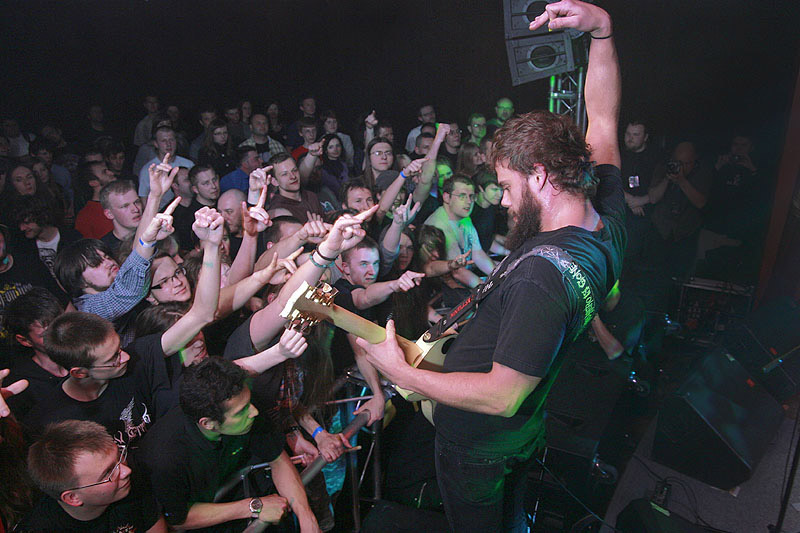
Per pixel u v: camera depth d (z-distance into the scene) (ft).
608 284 4.50
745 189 19.77
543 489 9.21
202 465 6.30
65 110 27.68
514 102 30.99
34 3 26.18
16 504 6.34
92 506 5.47
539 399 4.75
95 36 27.81
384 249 11.70
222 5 29.96
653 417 13.25
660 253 19.67
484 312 4.41
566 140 4.20
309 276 7.02
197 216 7.02
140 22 28.55
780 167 17.02
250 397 6.63
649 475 11.08
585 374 11.29
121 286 8.98
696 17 24.91
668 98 26.16
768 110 24.11
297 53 32.42
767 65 24.03
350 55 32.81
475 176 18.02
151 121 25.49
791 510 10.08
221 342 9.87
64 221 17.08
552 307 3.81
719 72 24.99
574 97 16.89
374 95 32.96
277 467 7.26
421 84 32.30
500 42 30.37
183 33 29.68
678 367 15.61
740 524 9.80
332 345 10.12
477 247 15.40
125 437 7.09
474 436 4.83
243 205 9.80
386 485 9.39
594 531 9.38
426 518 7.86
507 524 5.84
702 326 16.75
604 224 4.58
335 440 8.03
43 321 8.17
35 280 11.34
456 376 3.98
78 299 9.88
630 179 19.93
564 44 15.69
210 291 7.20
